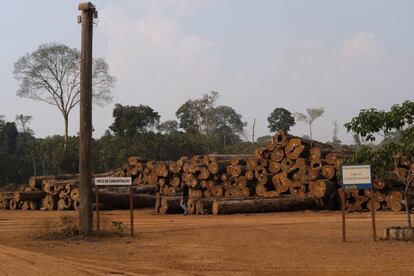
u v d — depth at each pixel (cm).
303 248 1295
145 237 1591
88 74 1623
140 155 6200
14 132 7981
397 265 1048
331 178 2575
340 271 1006
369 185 1364
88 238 1562
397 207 2422
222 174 2878
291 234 1583
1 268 1059
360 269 1020
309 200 2577
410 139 1355
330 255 1181
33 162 6775
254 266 1077
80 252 1295
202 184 2928
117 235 1622
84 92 1620
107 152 6359
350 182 1377
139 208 3084
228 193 2836
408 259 1108
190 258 1187
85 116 1622
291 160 2670
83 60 1625
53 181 3294
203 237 1561
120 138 6538
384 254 1173
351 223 1902
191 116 7688
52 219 2336
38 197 3341
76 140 6306
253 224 1922
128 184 1612
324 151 2633
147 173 3378
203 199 2577
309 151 2661
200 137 6912
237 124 9900
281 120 8650
